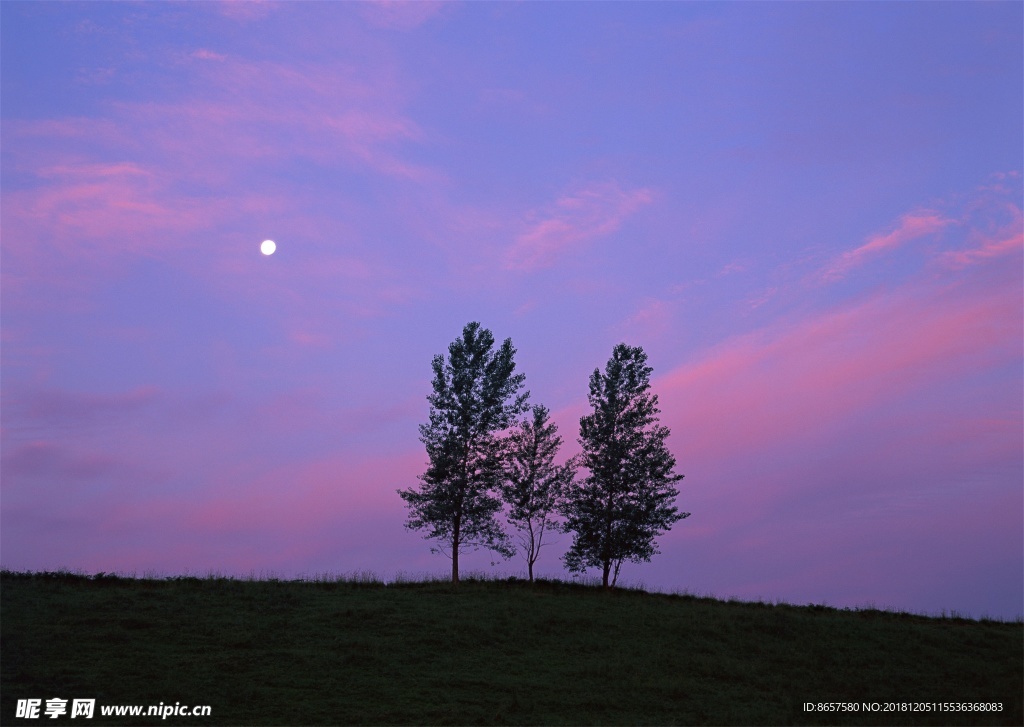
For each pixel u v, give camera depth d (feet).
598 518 171.01
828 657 98.27
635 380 178.40
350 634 93.91
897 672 92.48
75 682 70.33
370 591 127.44
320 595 117.39
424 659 87.10
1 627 84.43
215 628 91.15
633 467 172.45
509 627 103.24
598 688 81.15
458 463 164.66
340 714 68.33
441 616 106.93
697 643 101.55
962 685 87.86
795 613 129.18
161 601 103.14
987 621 132.16
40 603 95.91
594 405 180.04
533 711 72.49
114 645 81.82
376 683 77.56
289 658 82.99
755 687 85.46
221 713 66.54
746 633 108.06
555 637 100.99
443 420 167.73
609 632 104.78
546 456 179.93
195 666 77.66
